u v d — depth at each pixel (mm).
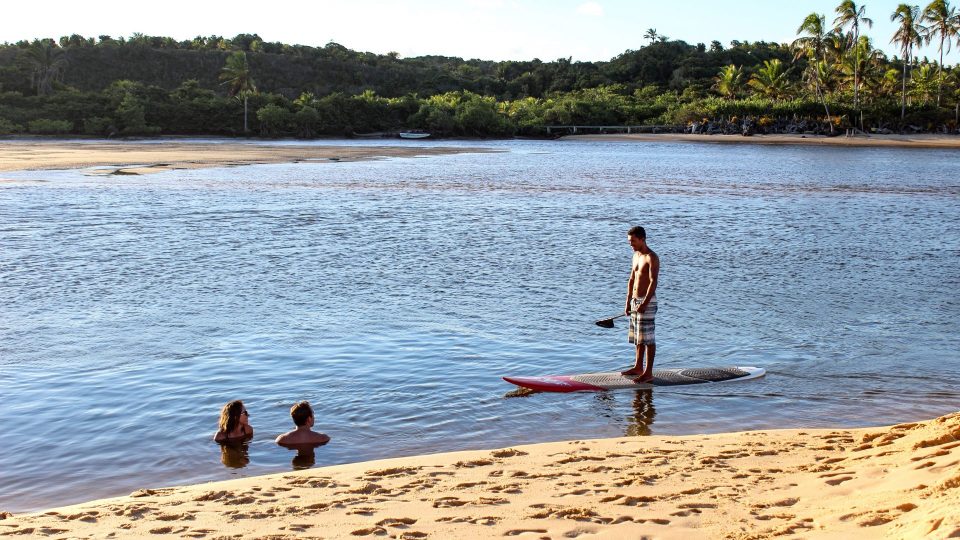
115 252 19734
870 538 4195
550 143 103312
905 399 9539
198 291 15398
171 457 7684
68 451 7812
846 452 6656
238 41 170875
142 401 9266
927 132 104812
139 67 144625
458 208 30578
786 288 16297
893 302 15008
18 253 19344
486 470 6770
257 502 6008
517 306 14477
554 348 11844
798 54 110438
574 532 4922
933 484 4898
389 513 5570
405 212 29094
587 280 16984
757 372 10531
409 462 7148
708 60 148875
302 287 15891
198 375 10258
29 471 7328
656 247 21734
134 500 6219
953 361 11148
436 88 151000
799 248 21641
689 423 8789
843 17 104625
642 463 6781
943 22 104375
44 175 42906
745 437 7723
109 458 7648
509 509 5520
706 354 11609
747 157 70750
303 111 109000
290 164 55469
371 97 124438
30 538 5301
